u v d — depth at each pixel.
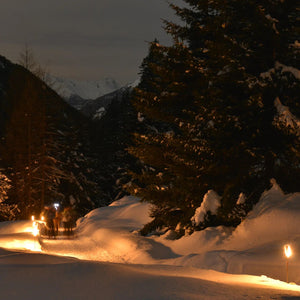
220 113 16.84
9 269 7.53
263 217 14.91
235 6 16.81
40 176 44.91
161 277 6.90
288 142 15.96
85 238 23.73
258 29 16.44
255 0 16.72
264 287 7.01
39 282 6.36
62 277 6.73
